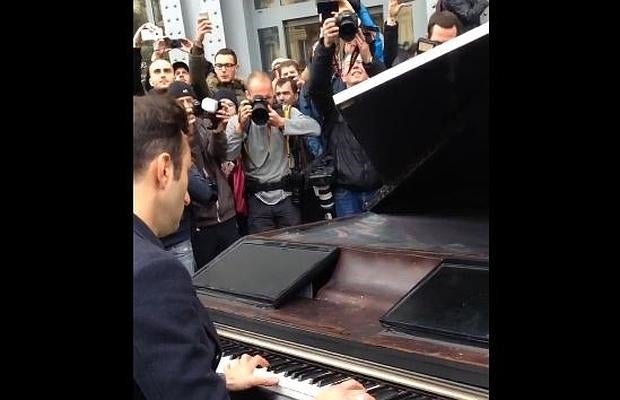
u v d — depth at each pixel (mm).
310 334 1293
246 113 2734
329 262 1472
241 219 2844
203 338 966
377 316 1313
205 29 3055
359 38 2818
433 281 1256
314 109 2879
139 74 2508
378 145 1545
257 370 1285
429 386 1093
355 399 1082
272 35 3902
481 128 1415
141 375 867
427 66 1346
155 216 998
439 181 1582
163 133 970
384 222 1688
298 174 2906
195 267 2641
